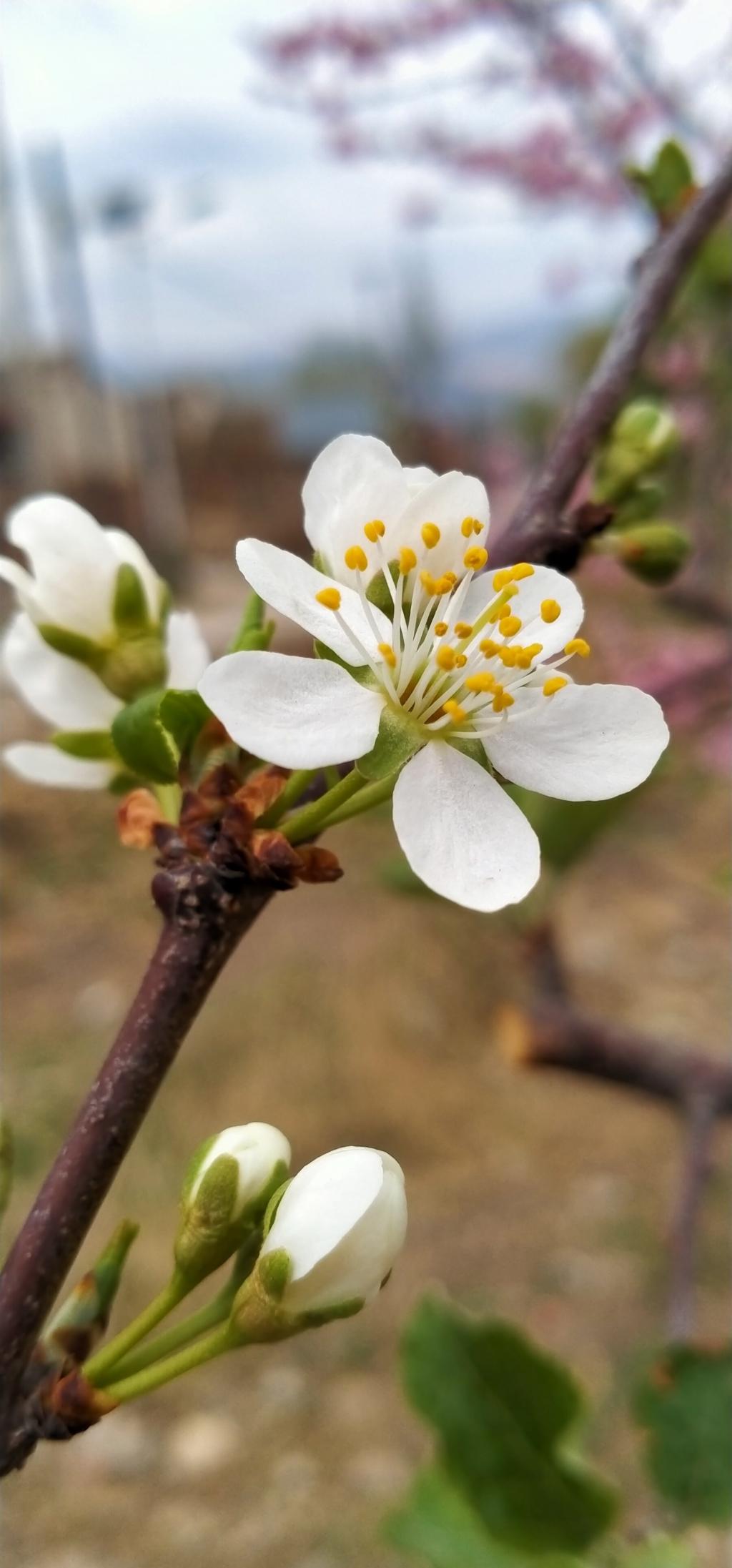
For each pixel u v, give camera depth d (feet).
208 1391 1.08
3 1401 0.20
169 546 4.38
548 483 0.29
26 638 0.30
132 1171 1.27
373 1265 0.20
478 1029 1.44
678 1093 0.48
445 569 0.23
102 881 1.94
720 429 0.84
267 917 1.57
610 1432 0.91
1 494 4.26
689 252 0.32
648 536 0.30
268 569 0.21
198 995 0.21
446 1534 0.31
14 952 1.74
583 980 1.56
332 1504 0.94
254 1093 1.34
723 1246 1.11
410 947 1.47
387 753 0.22
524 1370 0.31
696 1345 0.34
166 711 0.22
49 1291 0.20
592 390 0.30
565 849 0.47
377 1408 1.03
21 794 2.13
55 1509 0.97
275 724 0.20
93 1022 1.52
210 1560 0.91
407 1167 1.30
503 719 0.22
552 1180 1.26
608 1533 0.30
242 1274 0.21
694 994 1.53
